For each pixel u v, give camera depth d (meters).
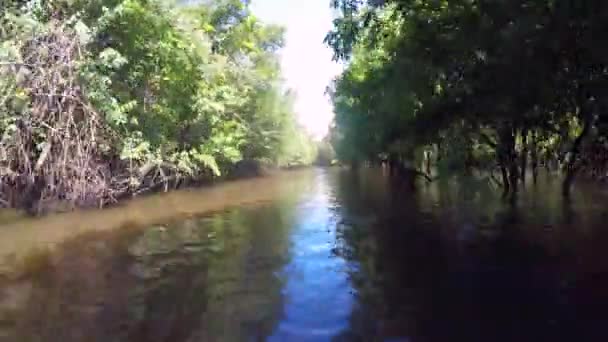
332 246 11.49
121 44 18.89
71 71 15.62
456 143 19.70
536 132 22.94
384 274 8.84
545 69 10.12
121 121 17.81
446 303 7.14
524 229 12.68
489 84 12.45
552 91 11.27
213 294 7.77
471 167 21.11
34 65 14.59
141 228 14.30
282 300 7.44
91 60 16.38
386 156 37.53
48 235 13.03
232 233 13.43
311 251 10.97
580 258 9.42
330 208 19.17
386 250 10.87
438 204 18.83
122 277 8.80
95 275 8.92
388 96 18.77
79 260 10.12
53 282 8.47
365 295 7.62
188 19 23.50
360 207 19.16
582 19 8.44
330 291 7.88
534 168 23.55
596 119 14.59
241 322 6.52
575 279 8.07
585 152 18.25
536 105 13.26
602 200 18.17
